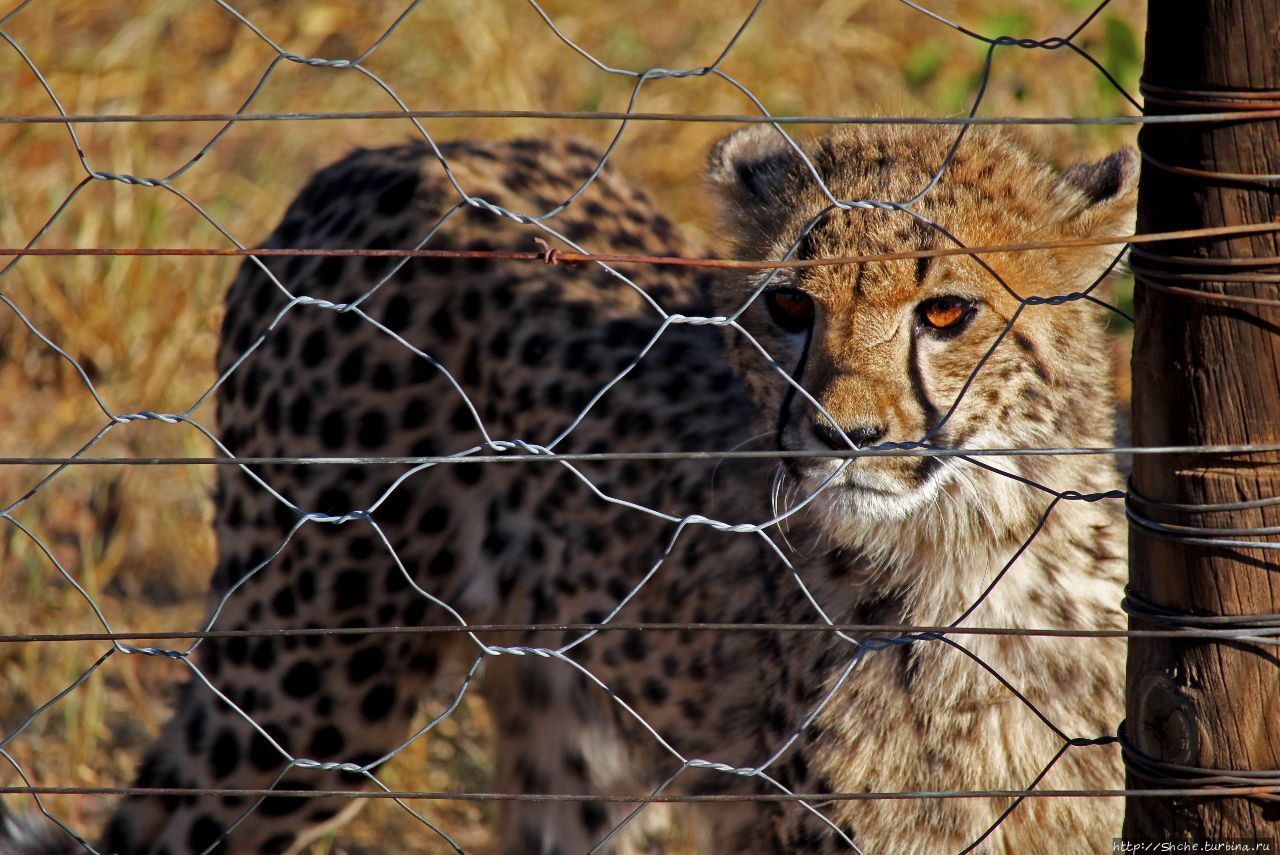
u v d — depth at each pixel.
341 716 7.41
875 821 5.99
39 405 11.48
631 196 8.07
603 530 7.30
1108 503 6.01
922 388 5.71
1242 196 3.79
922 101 12.92
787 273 5.79
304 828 7.55
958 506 5.92
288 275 7.54
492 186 7.58
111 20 14.71
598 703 7.70
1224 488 3.98
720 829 7.04
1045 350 5.88
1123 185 5.90
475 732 9.17
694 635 6.99
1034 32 12.84
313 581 7.28
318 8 14.75
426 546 7.43
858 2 14.33
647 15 14.73
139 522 10.54
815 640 6.18
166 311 11.61
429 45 14.31
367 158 7.76
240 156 13.39
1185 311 3.92
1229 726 4.14
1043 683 5.89
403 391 7.25
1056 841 5.92
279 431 7.37
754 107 13.33
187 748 7.46
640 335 7.37
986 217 5.79
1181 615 4.13
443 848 8.45
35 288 11.70
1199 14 3.73
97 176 4.54
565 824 8.16
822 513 5.92
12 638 4.70
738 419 6.93
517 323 7.40
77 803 8.31
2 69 13.45
